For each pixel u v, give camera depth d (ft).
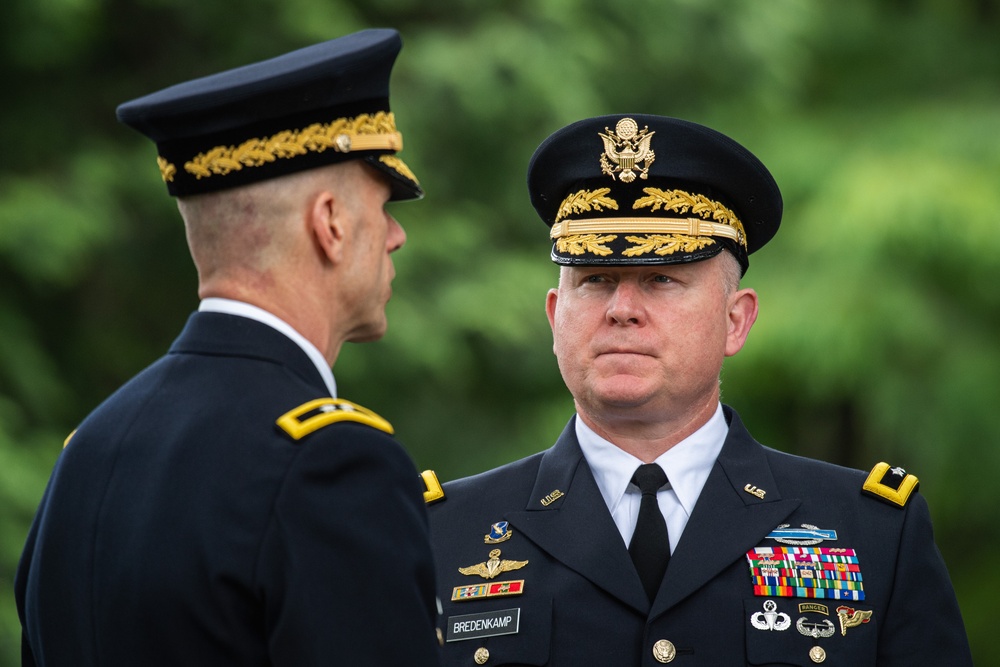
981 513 99.60
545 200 26.37
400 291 82.12
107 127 80.74
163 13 79.92
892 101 103.30
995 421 94.43
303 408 17.98
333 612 16.96
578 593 23.85
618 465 24.84
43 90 79.10
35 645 18.88
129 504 17.89
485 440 89.35
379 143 19.24
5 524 66.18
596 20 90.84
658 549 24.07
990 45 107.04
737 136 96.68
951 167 93.97
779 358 91.97
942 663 23.45
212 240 18.78
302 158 18.57
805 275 92.58
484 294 83.97
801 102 104.68
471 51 83.87
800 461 25.70
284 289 18.66
